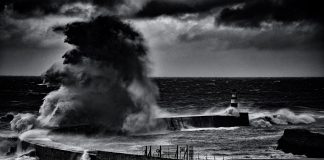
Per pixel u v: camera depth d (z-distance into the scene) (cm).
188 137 6081
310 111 10450
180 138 5981
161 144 5475
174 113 8925
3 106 10606
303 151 4853
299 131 5075
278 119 7969
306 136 4969
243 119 7438
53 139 5481
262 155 4816
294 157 4728
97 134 6162
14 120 6462
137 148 5116
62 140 5600
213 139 5897
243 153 4922
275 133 6556
